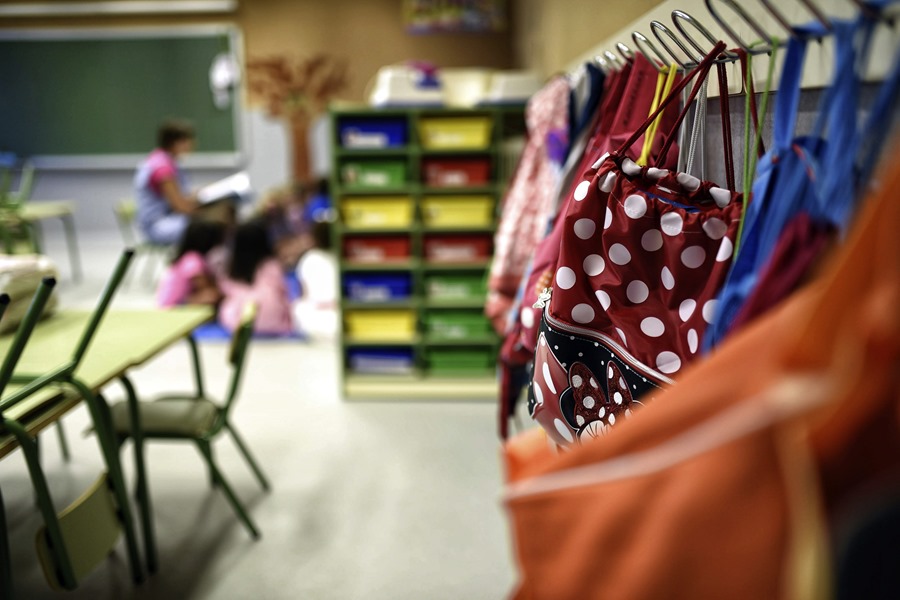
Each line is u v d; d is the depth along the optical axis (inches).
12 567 73.8
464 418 112.3
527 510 25.2
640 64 47.6
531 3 155.6
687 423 21.9
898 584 18.6
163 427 77.4
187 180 260.5
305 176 247.8
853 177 24.7
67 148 258.5
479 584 70.2
